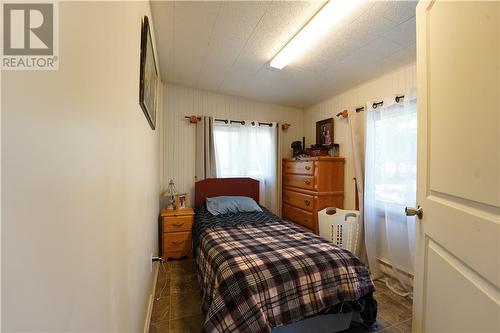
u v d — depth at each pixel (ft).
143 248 4.75
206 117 10.69
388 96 8.06
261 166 11.89
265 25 5.89
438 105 2.94
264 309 4.25
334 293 4.84
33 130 1.06
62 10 1.30
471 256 2.35
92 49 1.74
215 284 4.69
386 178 7.75
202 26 5.97
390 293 7.11
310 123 12.44
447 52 2.74
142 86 4.03
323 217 8.70
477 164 2.26
